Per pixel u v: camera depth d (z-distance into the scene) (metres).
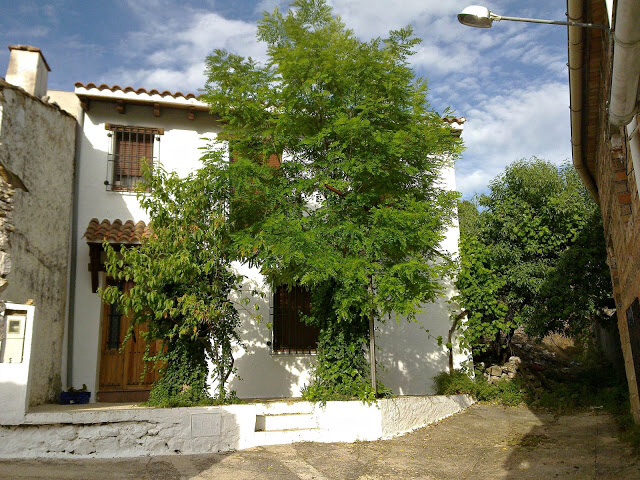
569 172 13.55
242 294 10.93
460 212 12.32
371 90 8.80
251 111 8.90
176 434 7.50
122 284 10.70
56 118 10.19
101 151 11.12
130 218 10.97
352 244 8.12
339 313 8.28
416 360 11.64
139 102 11.18
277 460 7.24
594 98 7.16
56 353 9.80
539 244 12.61
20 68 10.09
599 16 5.67
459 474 6.82
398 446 8.05
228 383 10.50
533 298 12.42
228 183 8.51
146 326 10.77
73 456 7.04
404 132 8.26
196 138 11.62
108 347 10.59
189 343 8.59
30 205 9.13
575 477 6.43
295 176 9.01
